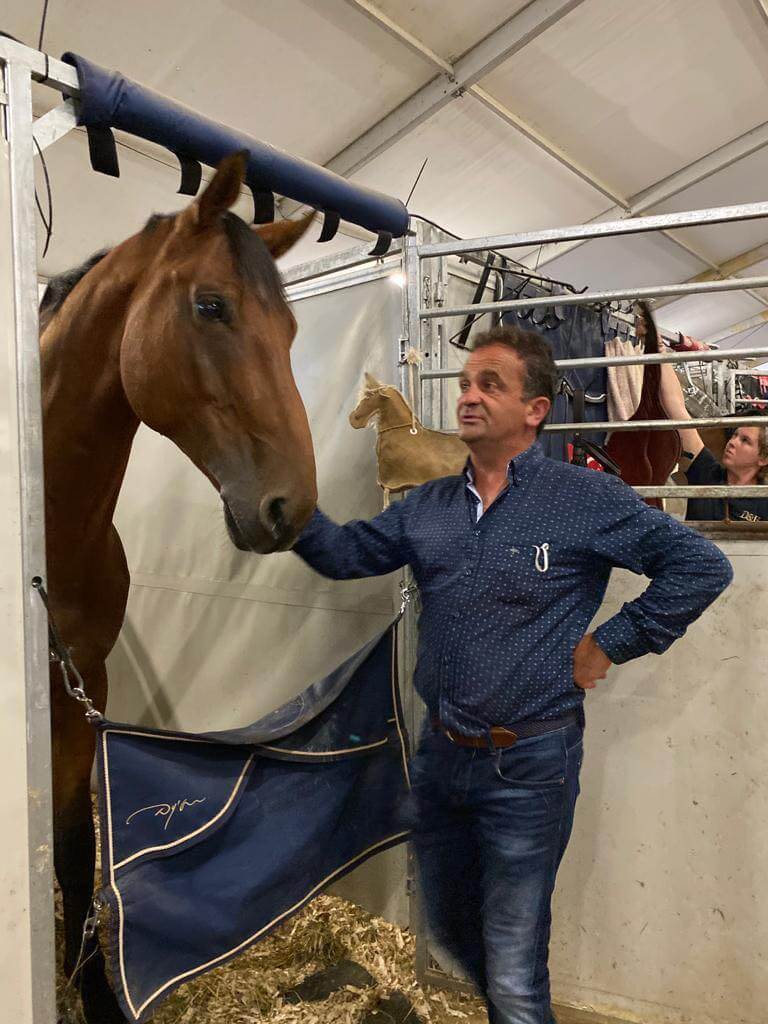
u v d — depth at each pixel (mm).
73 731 1260
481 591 1027
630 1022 1438
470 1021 1441
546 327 2154
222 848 1151
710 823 1379
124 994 973
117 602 1381
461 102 3373
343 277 1760
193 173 1118
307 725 1325
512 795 1029
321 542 1168
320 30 2801
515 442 1093
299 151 3436
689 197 4742
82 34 2516
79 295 1142
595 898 1461
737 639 1351
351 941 1631
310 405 1841
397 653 1517
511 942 1033
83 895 1294
